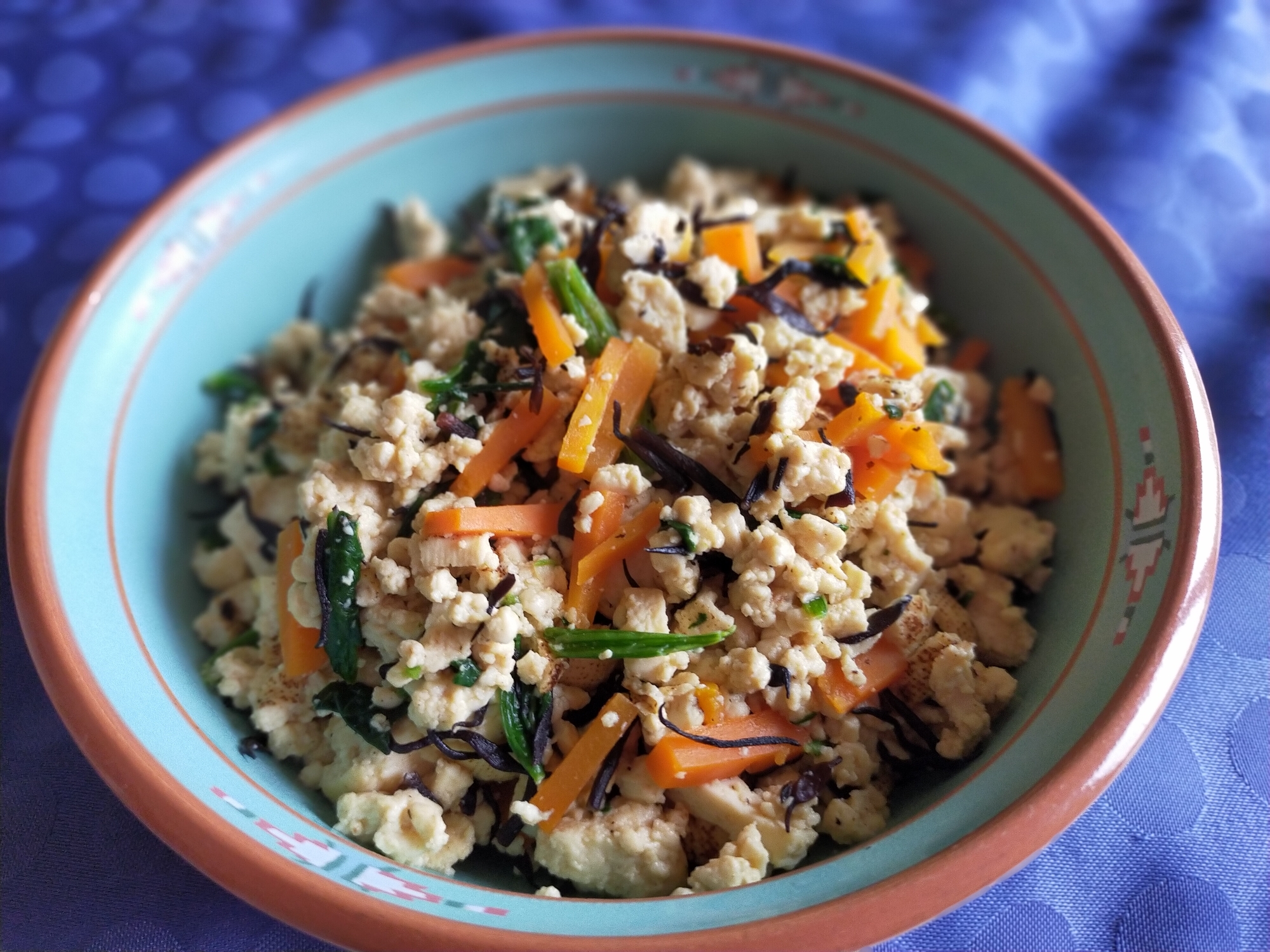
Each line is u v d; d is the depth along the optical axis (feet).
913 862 0.48
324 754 0.66
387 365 0.77
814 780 0.61
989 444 0.76
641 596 0.62
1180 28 1.06
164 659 0.65
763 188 0.90
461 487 0.66
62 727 0.68
